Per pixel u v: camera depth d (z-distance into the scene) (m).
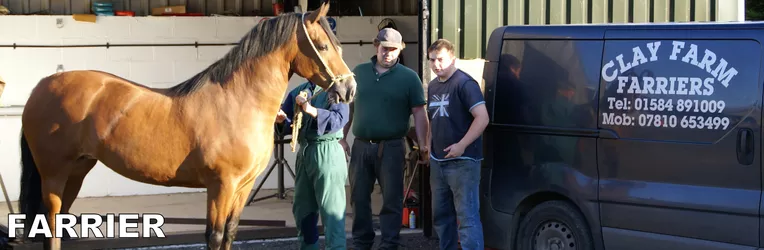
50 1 8.23
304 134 5.28
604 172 4.93
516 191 5.33
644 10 7.00
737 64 4.49
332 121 5.06
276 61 4.70
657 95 4.73
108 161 4.74
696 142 4.60
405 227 6.87
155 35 8.23
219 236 4.68
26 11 8.19
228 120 4.64
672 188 4.67
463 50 6.79
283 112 5.32
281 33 4.66
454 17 6.77
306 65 4.68
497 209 5.44
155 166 4.68
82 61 8.05
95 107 4.74
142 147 4.66
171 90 4.81
